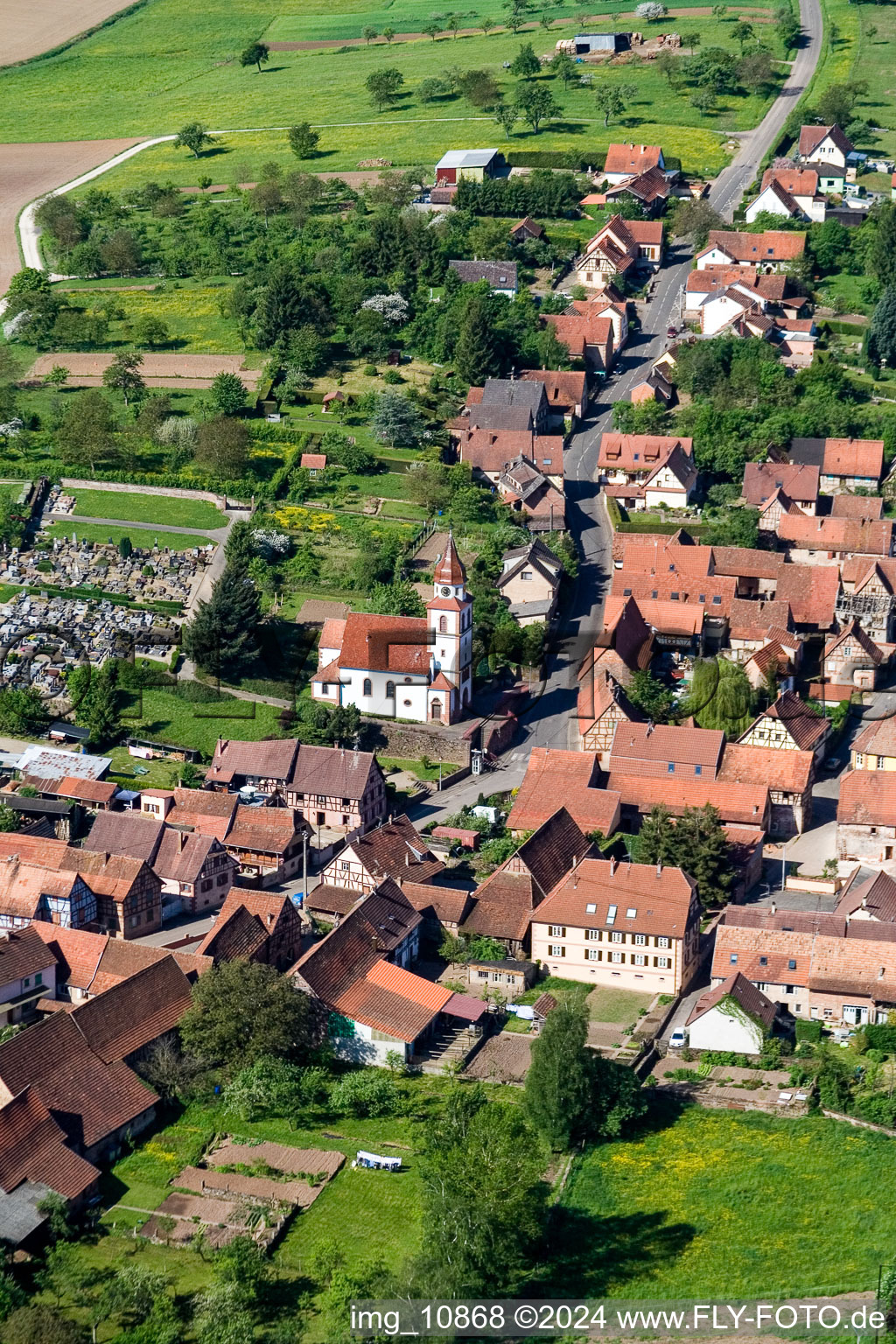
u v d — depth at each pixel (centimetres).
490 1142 16025
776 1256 15938
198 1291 15262
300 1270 15600
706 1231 16225
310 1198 16500
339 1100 17775
